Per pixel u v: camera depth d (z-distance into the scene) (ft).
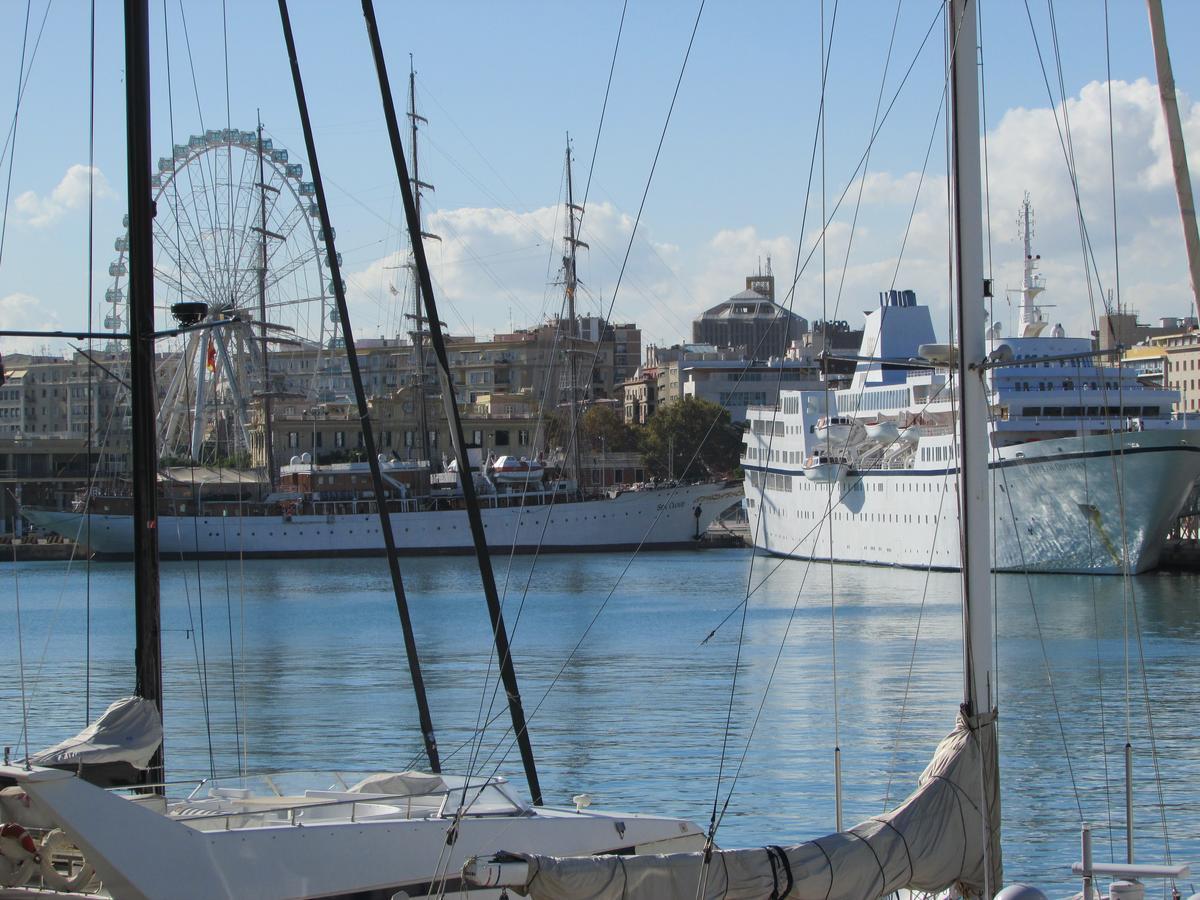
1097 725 144.05
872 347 396.16
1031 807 109.50
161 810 56.13
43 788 46.39
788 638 228.63
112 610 330.34
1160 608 252.62
